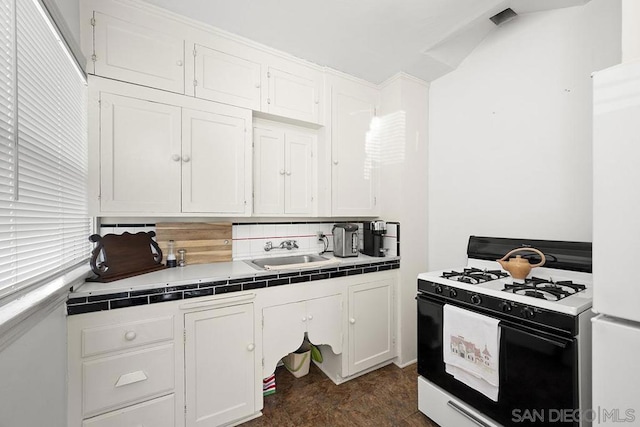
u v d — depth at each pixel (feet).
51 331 3.37
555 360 3.59
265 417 5.41
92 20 4.58
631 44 3.04
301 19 5.45
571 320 3.48
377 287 7.06
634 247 2.76
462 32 6.08
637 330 2.74
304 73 6.87
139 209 4.97
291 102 6.66
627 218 2.79
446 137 7.47
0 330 2.14
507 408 4.06
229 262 6.55
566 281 4.66
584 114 5.06
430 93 7.93
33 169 3.16
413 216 7.61
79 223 4.57
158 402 4.43
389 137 7.78
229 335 5.06
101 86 4.65
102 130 4.66
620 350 2.85
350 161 7.64
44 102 3.41
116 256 4.84
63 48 3.85
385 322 7.20
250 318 5.29
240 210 5.98
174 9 5.15
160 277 4.84
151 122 5.07
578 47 5.14
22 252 2.95
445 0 4.97
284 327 5.71
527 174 5.83
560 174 5.36
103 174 4.66
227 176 5.83
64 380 3.76
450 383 4.87
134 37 4.92
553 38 5.46
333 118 7.32
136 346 4.27
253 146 6.68
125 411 4.17
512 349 4.01
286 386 6.46
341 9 5.16
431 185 7.86
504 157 6.23
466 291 4.70
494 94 6.41
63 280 3.60
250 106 6.10
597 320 3.03
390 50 6.47
